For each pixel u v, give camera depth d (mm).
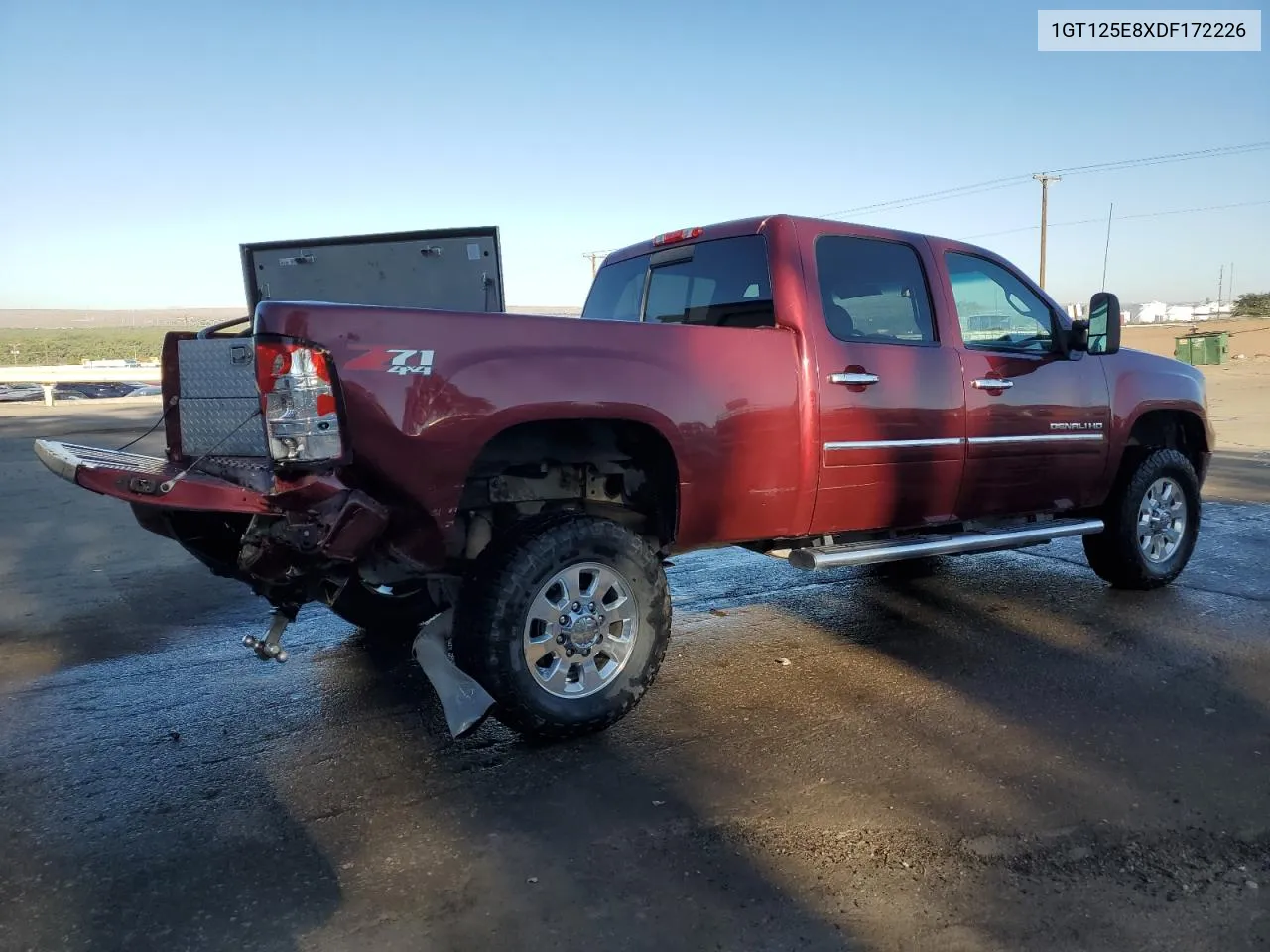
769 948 2518
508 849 3037
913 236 5043
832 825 3152
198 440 3990
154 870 2941
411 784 3516
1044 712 4117
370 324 3359
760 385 4246
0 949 2543
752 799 3346
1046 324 5676
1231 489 10594
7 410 25344
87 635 5555
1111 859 2926
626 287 5766
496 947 2531
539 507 4203
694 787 3447
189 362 4016
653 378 3916
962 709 4164
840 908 2688
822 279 4570
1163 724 3971
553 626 3787
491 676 3654
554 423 3990
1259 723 3975
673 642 5250
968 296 5230
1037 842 3025
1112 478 5891
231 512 3643
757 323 4680
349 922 2652
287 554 3365
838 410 4488
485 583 3674
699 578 6859
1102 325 5414
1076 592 6219
